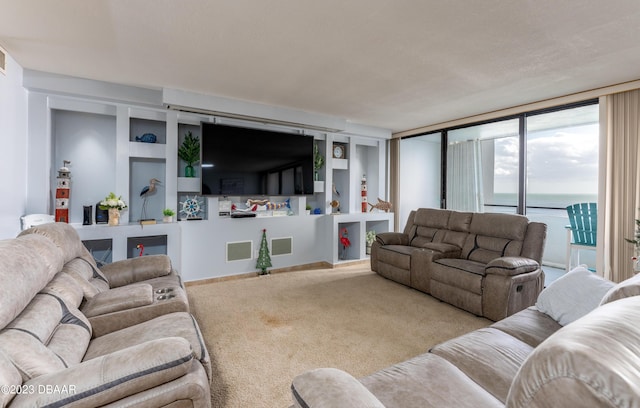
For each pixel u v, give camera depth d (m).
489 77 3.15
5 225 2.69
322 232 5.16
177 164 4.05
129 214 3.89
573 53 2.61
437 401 1.10
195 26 2.21
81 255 2.29
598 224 3.50
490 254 3.40
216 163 4.15
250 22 2.15
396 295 3.55
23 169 3.04
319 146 5.33
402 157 6.12
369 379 1.24
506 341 1.55
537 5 1.94
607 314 0.65
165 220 3.79
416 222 4.52
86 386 0.99
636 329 0.58
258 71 3.04
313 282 4.06
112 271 2.55
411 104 4.12
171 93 3.57
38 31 2.30
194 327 1.66
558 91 3.59
